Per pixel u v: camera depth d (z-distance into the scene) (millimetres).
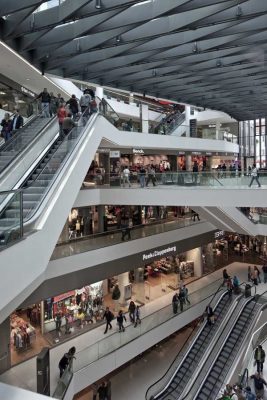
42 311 15227
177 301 17484
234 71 15703
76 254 14945
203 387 14320
